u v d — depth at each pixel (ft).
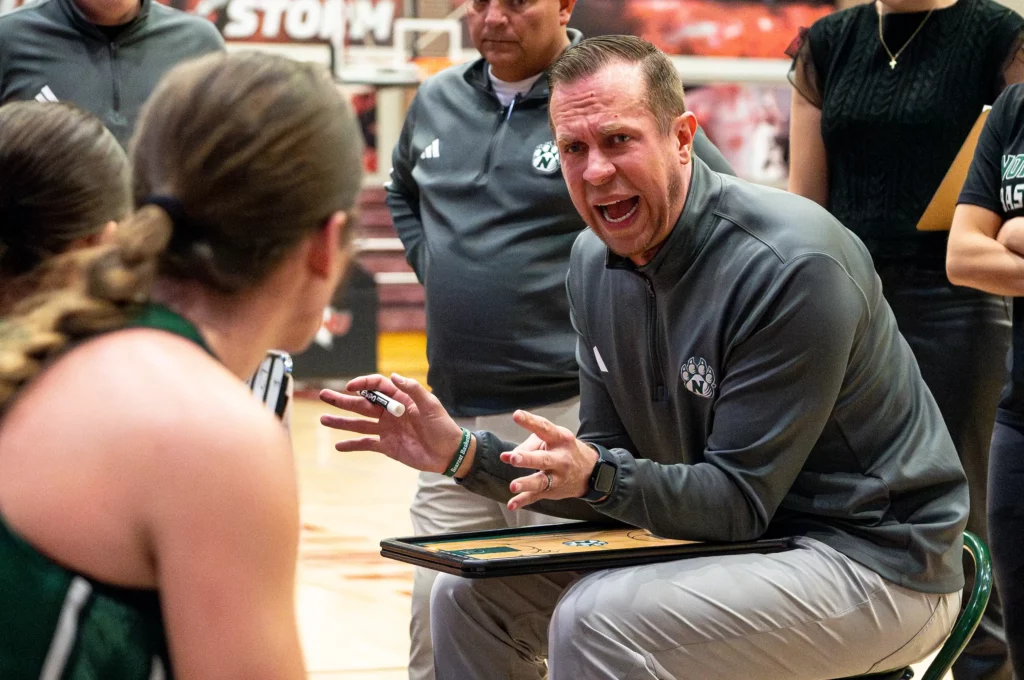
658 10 49.62
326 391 8.09
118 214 5.87
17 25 12.06
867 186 12.01
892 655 8.21
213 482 3.85
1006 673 11.21
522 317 11.37
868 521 8.25
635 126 7.99
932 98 11.62
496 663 8.90
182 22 12.75
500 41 11.48
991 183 9.93
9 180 5.59
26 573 3.86
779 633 7.82
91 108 12.11
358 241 4.67
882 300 8.57
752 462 8.03
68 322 4.16
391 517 22.71
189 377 4.01
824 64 12.48
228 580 3.84
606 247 8.72
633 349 8.84
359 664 13.97
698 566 7.90
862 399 8.23
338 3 43.47
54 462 3.93
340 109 4.42
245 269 4.30
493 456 8.39
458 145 11.96
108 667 3.86
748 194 8.40
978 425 11.60
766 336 7.93
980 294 11.60
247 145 4.18
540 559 7.61
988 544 10.81
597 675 7.70
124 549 3.88
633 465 7.79
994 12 11.65
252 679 3.86
